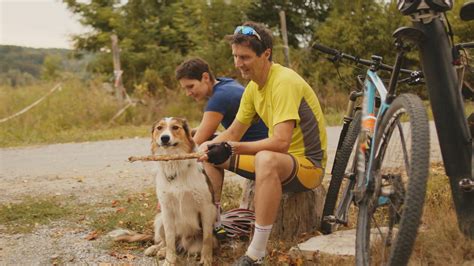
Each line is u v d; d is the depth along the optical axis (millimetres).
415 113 2410
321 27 18703
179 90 15625
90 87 15156
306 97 3646
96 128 13578
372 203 2844
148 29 20406
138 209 5250
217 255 3973
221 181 4066
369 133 3076
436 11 2588
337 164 3994
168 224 3840
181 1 20516
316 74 15797
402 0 2629
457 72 2938
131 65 19797
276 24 22844
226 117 4270
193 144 3902
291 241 3986
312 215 4137
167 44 20453
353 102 4055
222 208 4961
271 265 3582
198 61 4336
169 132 3791
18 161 9078
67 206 5512
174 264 3754
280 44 16938
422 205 2271
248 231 4152
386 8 17078
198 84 4316
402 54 2820
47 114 13641
